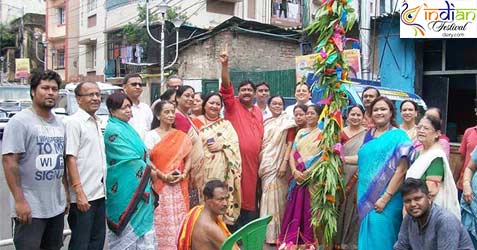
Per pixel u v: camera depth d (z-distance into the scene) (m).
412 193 3.97
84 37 26.36
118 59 22.95
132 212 4.88
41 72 4.29
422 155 4.64
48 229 4.46
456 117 12.14
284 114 6.32
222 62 6.07
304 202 5.73
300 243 5.79
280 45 17.72
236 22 16.88
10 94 15.44
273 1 24.27
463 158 5.81
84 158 4.68
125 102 4.99
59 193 4.42
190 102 5.70
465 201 5.14
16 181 4.13
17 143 4.12
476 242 5.09
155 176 5.20
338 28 4.71
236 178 5.89
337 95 4.80
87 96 4.73
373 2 18.67
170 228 5.20
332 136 4.81
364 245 4.80
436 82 11.73
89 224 4.71
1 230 5.47
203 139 5.83
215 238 3.85
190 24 20.67
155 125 5.51
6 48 33.69
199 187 5.71
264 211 6.12
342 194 5.21
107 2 24.33
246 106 6.29
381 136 4.83
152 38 18.06
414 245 4.11
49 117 4.36
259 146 6.19
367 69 11.91
